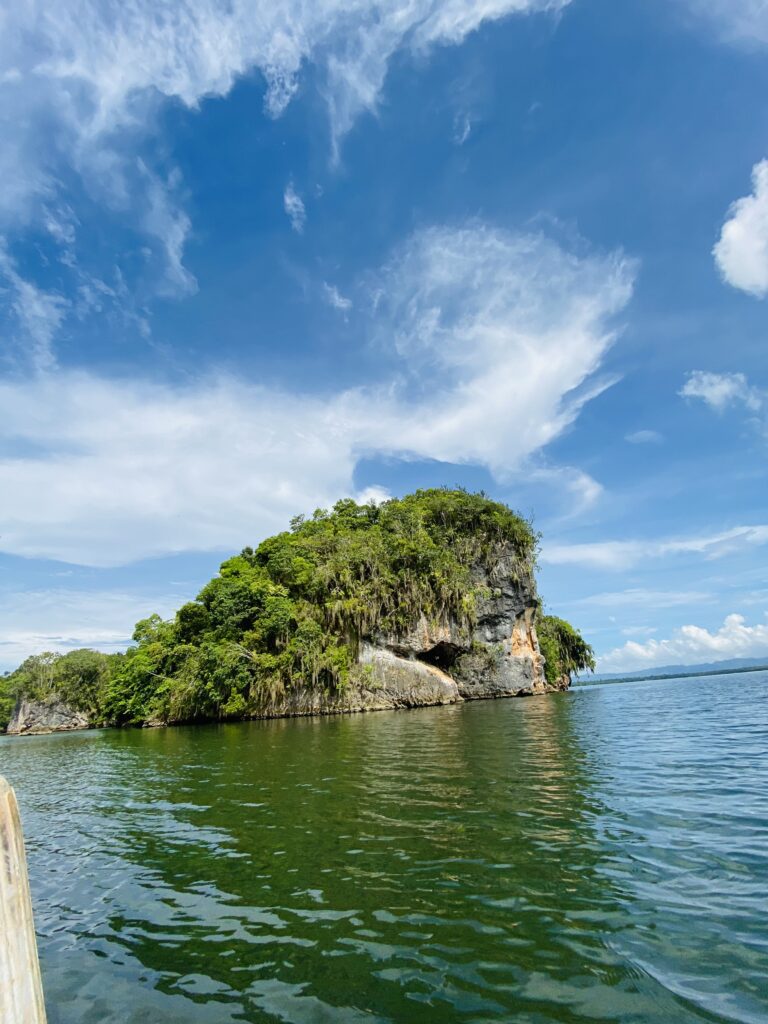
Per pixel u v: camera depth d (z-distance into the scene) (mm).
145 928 5887
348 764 15820
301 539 57469
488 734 21234
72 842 9758
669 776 11367
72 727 78688
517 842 7645
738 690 41094
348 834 8633
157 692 49406
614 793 10102
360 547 53125
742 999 3986
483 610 56906
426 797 10766
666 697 38188
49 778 18938
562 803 9609
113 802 13305
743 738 16219
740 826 7762
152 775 17422
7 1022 1977
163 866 7953
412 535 56188
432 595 52969
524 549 61094
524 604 59812
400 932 5336
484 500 62562
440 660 55531
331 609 48000
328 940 5289
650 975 4355
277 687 43875
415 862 7188
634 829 7871
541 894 5949
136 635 59844
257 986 4609
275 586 50656
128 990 4680
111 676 71188
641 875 6266
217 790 13578
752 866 6336
